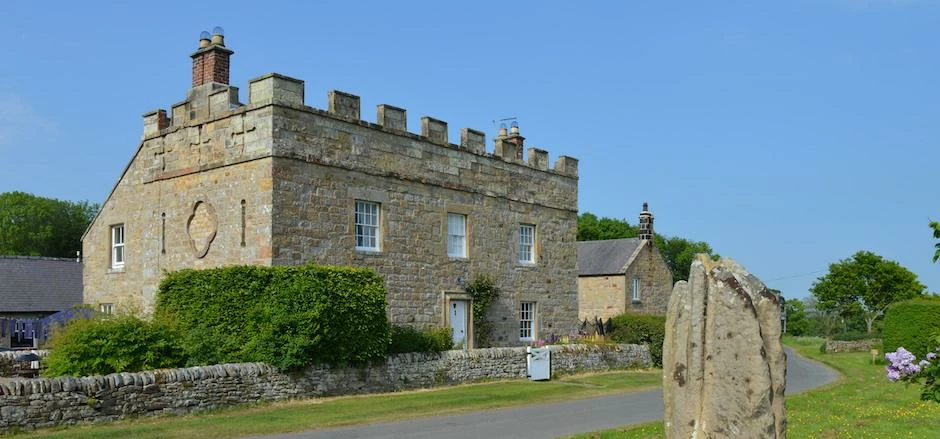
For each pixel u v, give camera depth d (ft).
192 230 73.97
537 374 81.51
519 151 103.81
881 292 199.62
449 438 43.42
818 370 102.01
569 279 103.65
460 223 87.35
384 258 76.59
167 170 77.30
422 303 80.43
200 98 74.54
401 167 79.30
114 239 85.25
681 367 23.09
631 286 147.02
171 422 48.19
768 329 22.09
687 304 23.34
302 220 68.95
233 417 50.85
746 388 21.62
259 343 59.00
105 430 44.42
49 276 124.98
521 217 95.96
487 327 88.99
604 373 91.91
